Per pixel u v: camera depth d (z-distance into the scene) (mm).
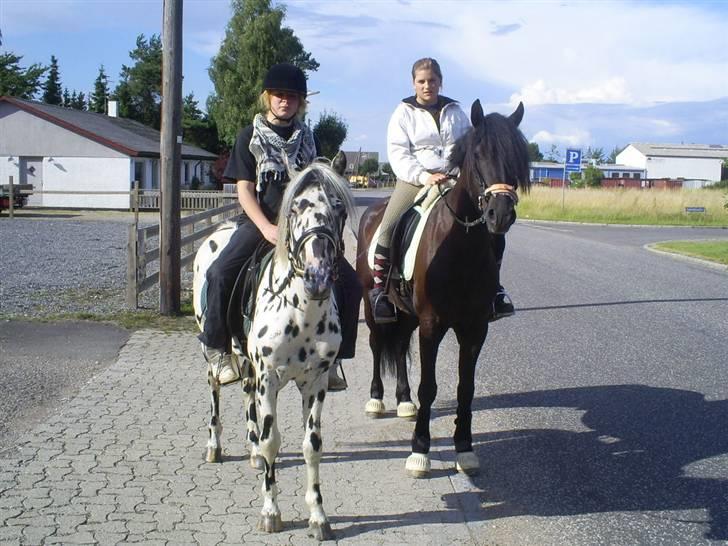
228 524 4215
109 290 11531
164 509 4359
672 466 5309
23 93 58562
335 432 5930
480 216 4859
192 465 5047
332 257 3723
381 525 4324
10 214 26547
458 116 5926
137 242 10055
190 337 8711
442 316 5074
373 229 6426
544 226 30844
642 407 6668
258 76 51469
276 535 4125
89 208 34031
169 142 9500
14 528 4031
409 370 7828
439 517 4457
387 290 5844
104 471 4867
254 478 4879
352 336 4535
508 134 4707
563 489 4906
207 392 6680
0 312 9562
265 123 4570
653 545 4148
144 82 64250
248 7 51562
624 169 92312
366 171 75938
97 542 3922
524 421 6281
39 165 34250
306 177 3908
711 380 7578
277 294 4008
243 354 4641
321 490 4781
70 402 6254
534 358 8438
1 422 5691
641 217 35844
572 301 12188
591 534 4266
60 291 11289
